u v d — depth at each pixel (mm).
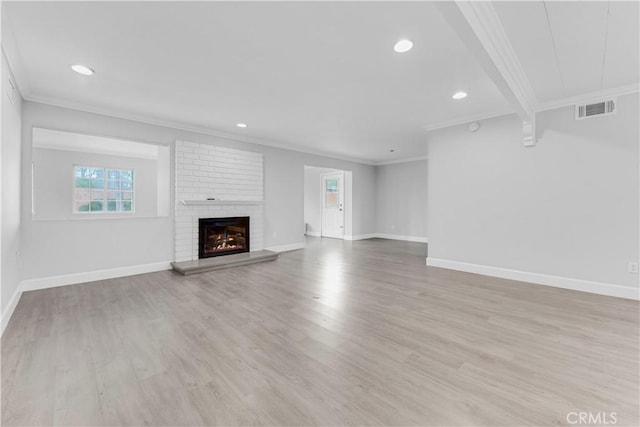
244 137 5426
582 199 3443
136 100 3537
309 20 2027
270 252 5551
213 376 1782
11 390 1635
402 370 1844
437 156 4734
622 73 2857
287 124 4594
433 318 2666
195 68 2736
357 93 3348
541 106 3660
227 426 1390
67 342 2201
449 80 3010
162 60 2588
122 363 1922
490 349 2100
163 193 4703
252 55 2504
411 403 1540
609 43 2320
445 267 4684
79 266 3775
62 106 3578
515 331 2391
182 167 4688
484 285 3721
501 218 4078
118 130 4047
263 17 1996
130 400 1563
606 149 3283
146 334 2340
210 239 5062
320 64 2664
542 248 3738
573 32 2172
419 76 2916
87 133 3785
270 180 6020
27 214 3379
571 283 3529
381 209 8758
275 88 3199
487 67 2250
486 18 1918
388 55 2506
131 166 6938
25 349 2096
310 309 2895
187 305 2998
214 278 4059
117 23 2057
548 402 1538
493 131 4125
